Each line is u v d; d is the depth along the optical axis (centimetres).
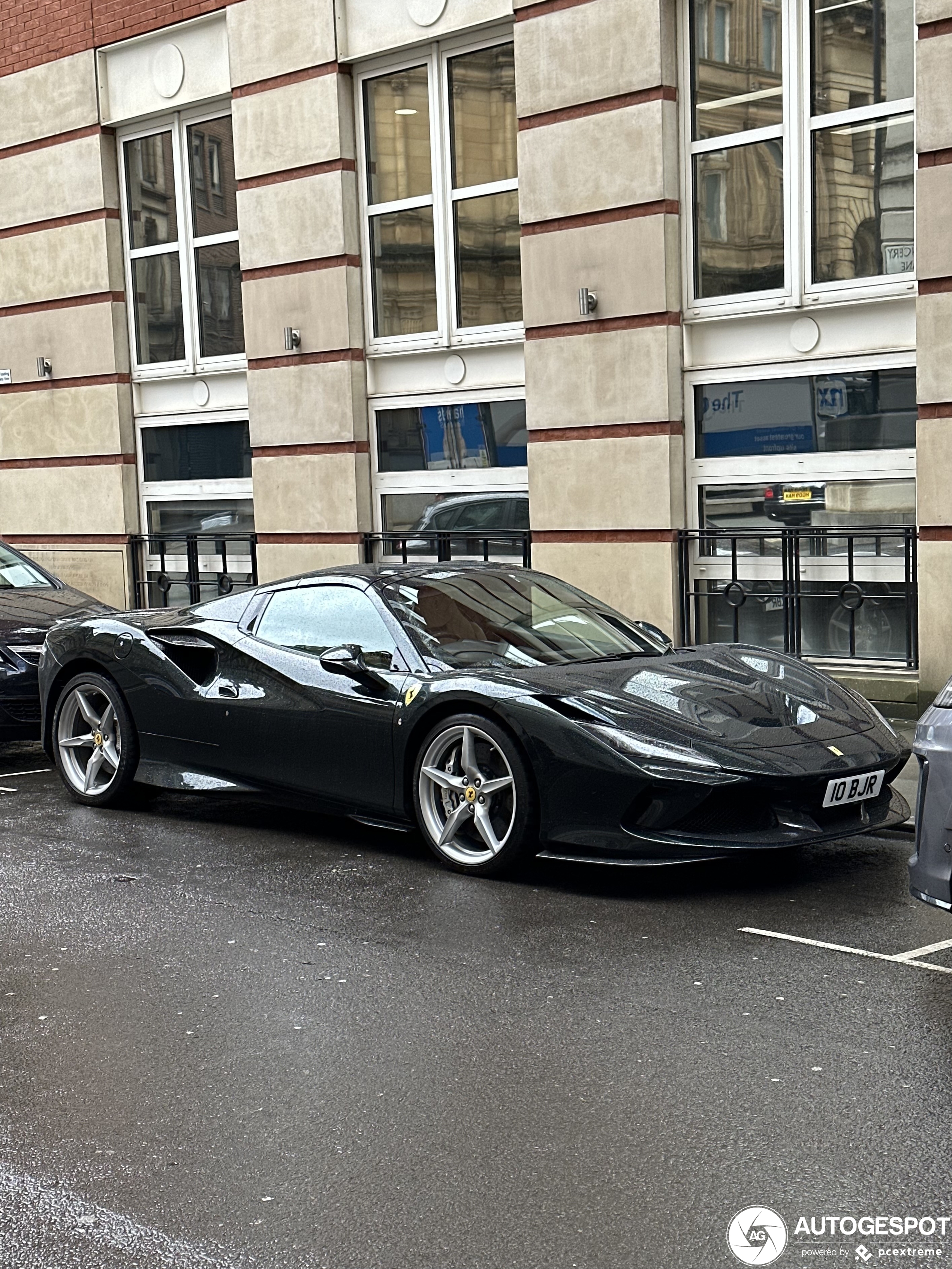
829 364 972
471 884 609
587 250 1057
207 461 1380
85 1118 380
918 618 916
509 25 1114
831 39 960
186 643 746
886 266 951
